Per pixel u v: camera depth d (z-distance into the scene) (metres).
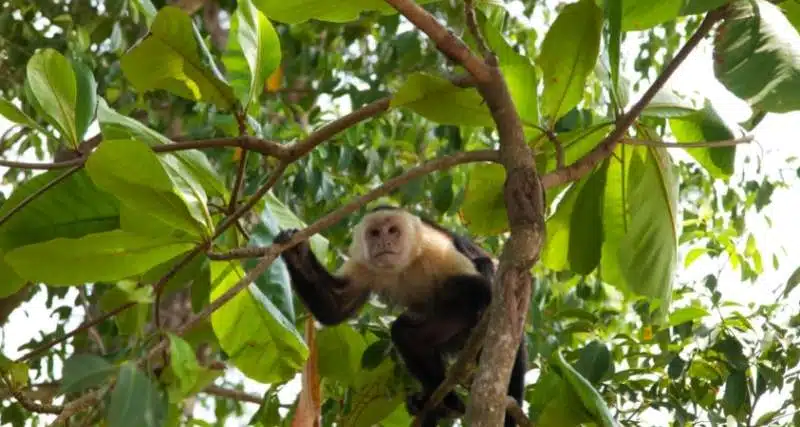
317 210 10.05
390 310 8.67
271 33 5.88
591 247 6.69
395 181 5.05
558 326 9.38
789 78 4.84
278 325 6.09
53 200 5.97
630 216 6.64
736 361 7.05
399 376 7.72
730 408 6.95
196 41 5.41
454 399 7.61
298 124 10.98
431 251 8.26
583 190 6.62
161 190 4.73
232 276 6.18
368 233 8.32
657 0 5.91
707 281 7.60
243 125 5.64
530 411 6.56
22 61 11.12
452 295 8.08
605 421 5.61
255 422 8.35
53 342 6.04
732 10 5.14
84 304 10.62
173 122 12.07
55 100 5.47
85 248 4.95
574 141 6.55
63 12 11.70
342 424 7.61
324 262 8.45
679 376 7.14
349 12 5.66
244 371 6.27
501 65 6.07
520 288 4.40
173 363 4.63
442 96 5.59
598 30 5.85
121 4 10.23
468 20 5.27
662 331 7.52
